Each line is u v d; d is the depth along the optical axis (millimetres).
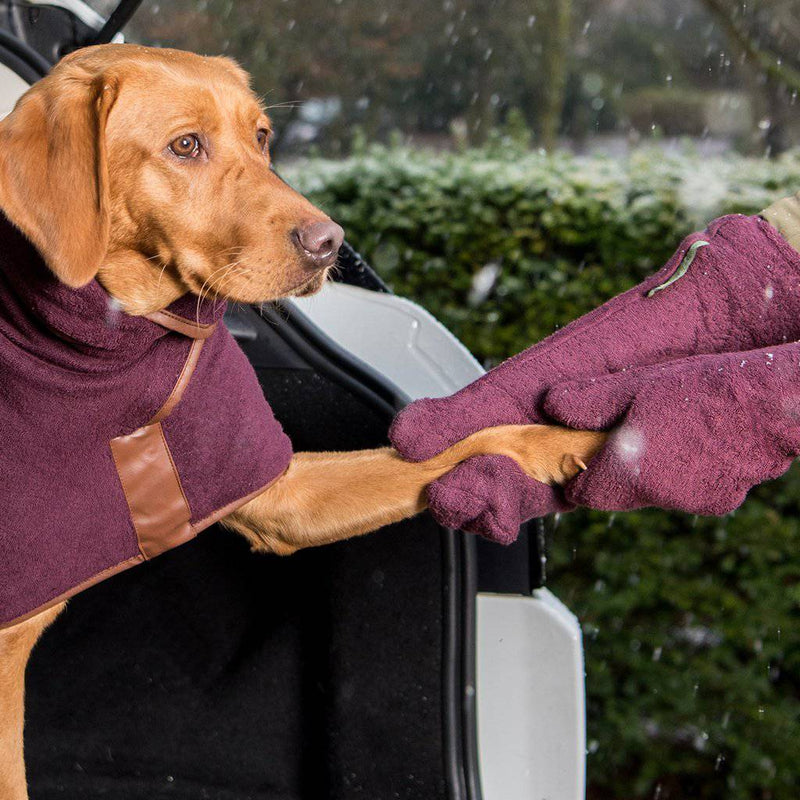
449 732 2135
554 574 4871
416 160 5562
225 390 1904
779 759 4059
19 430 1721
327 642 2211
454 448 1909
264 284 1890
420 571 2135
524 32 12039
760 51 7898
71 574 1812
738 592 4648
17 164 1722
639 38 12398
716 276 1846
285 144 12070
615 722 4254
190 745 2357
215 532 2365
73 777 2402
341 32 11914
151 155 1868
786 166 5164
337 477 1991
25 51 2252
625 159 5535
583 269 5035
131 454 1814
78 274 1654
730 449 1660
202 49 11438
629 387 1741
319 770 2238
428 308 5168
